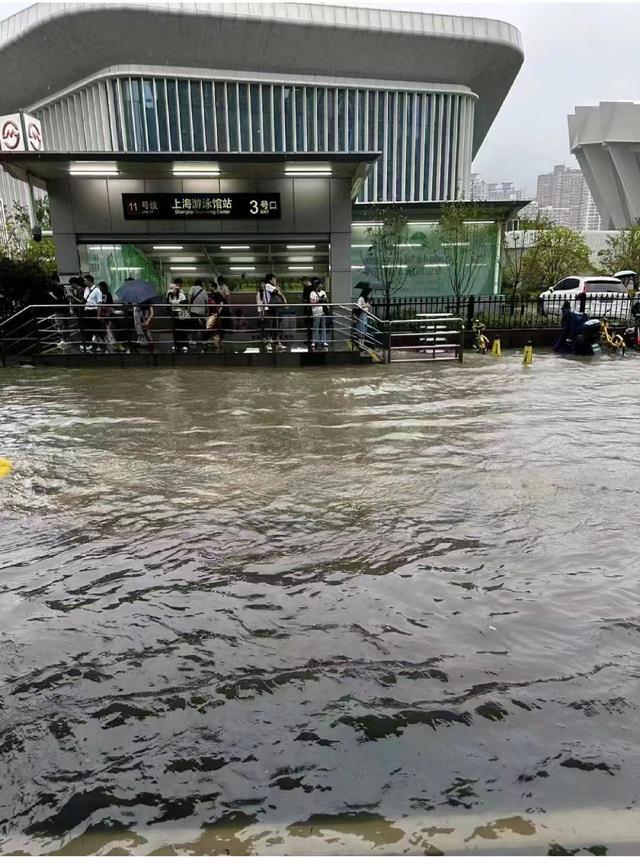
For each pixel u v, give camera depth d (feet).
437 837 5.60
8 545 12.13
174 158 38.81
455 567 11.07
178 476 16.46
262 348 40.78
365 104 159.53
